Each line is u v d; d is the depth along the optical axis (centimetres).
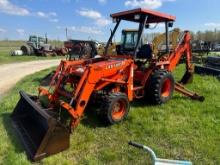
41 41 2773
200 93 798
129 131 503
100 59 607
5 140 443
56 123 399
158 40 830
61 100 513
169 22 699
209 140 468
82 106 482
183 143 457
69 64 557
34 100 539
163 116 584
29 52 2556
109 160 396
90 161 389
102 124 528
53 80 569
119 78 556
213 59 1441
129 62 570
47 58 2408
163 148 438
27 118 508
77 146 433
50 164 378
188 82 921
